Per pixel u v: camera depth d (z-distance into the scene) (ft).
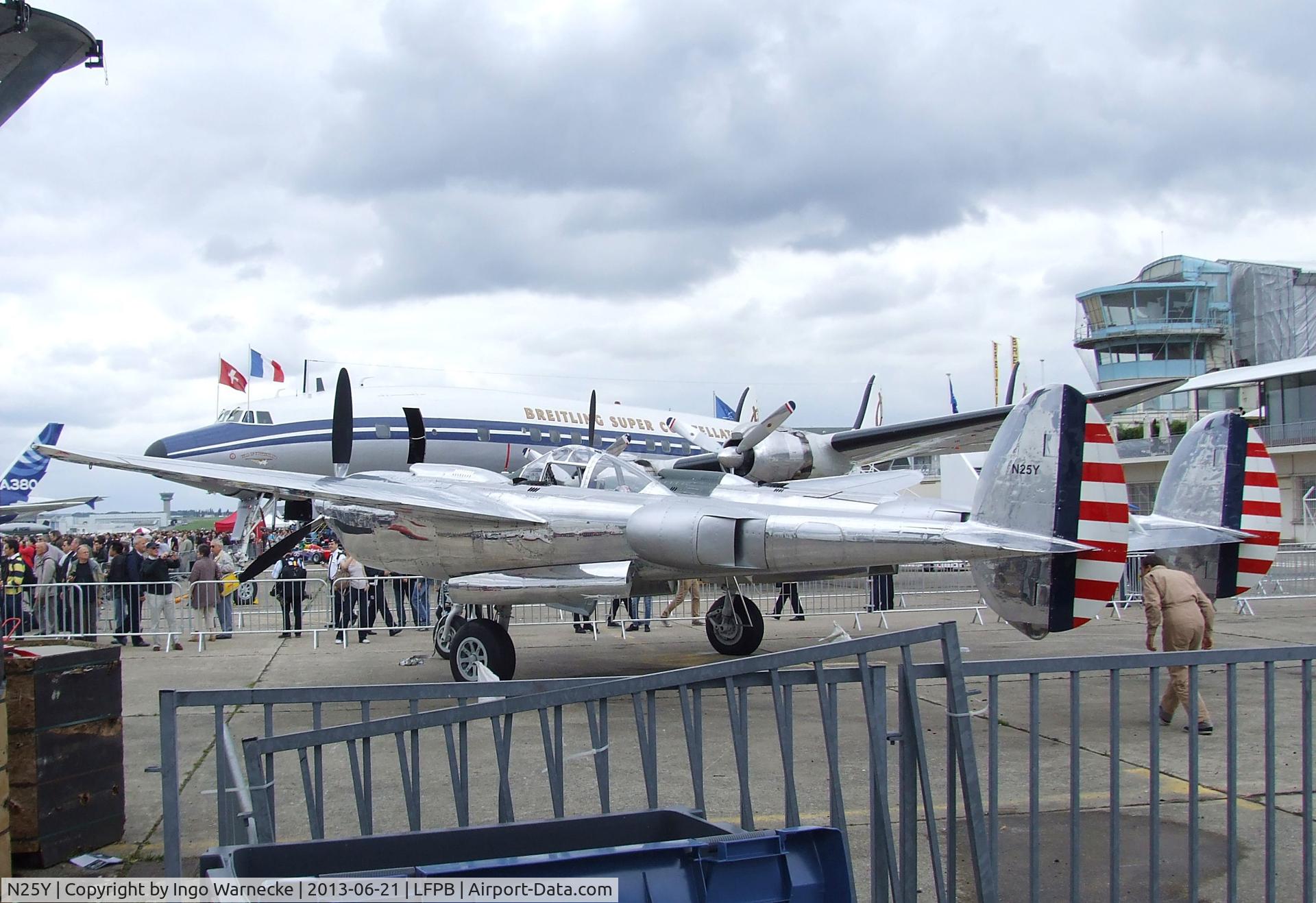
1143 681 34.32
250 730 28.17
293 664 41.50
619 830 10.82
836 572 35.68
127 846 18.35
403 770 12.59
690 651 43.80
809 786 21.67
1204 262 197.16
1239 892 15.51
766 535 30.55
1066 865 16.80
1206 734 26.05
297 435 72.90
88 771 18.02
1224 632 46.16
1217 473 37.58
